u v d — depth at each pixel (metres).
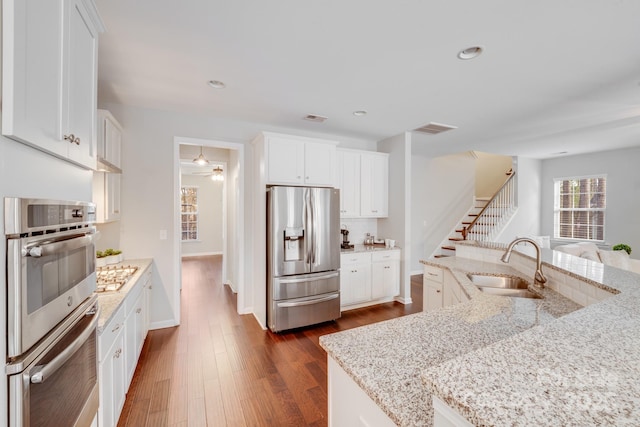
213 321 3.61
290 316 3.31
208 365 2.58
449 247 6.48
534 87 2.71
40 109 0.96
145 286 2.93
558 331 0.86
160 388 2.25
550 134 4.41
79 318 1.28
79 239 1.20
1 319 0.82
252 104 3.17
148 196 3.32
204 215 8.86
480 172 8.84
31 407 0.90
